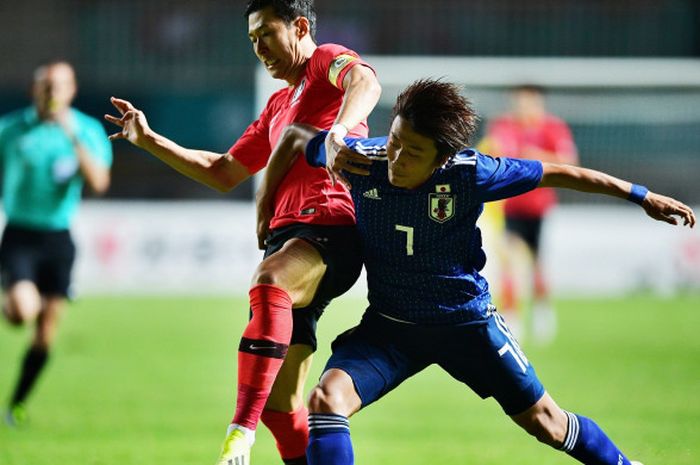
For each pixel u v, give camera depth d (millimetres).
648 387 33625
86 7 84875
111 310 56656
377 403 31734
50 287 29344
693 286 66438
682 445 24031
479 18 83438
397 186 14625
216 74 84062
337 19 83312
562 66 65188
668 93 67500
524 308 63438
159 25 84750
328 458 14312
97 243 65500
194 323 51281
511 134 46531
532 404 15617
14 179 29578
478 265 15695
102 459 22484
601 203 69688
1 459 22453
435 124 13852
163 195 79875
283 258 15742
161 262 65625
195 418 28109
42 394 32219
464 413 29844
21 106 82062
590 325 52250
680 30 82625
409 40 83250
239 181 18328
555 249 66438
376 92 15859
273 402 16969
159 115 81875
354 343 15508
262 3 16984
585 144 68125
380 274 15430
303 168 16781
